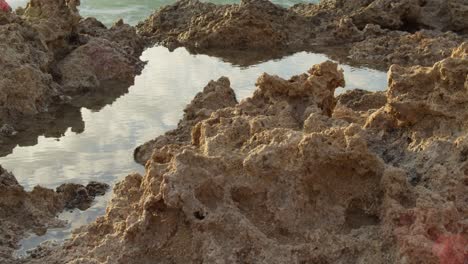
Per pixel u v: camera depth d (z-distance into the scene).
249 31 7.66
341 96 5.54
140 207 3.92
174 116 5.88
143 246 3.73
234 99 5.60
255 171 3.79
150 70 6.89
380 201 3.75
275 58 7.32
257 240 3.60
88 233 4.27
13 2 8.54
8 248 4.44
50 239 4.54
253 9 7.74
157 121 5.81
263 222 3.76
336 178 3.83
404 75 4.56
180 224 3.69
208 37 7.67
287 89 4.80
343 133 3.89
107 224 4.22
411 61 7.12
